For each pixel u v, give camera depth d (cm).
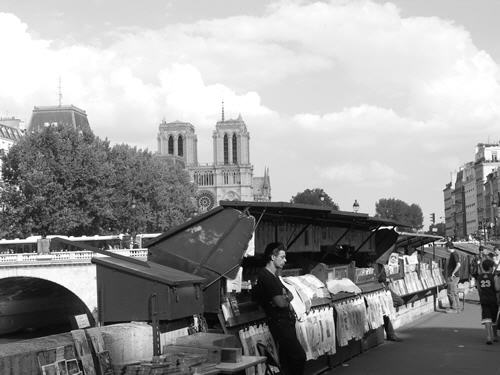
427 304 2695
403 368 1398
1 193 9250
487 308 1752
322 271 1445
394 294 2028
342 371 1370
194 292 1011
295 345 1026
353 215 1537
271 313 1034
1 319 7750
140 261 1005
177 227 1120
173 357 792
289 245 1399
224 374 790
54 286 7494
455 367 1404
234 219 1091
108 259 994
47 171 9038
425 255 3581
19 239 8581
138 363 773
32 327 8150
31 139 9375
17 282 7050
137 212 10112
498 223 13012
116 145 10656
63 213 8950
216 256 1086
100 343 765
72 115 15962
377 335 1759
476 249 4284
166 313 937
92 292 6712
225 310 1058
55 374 684
